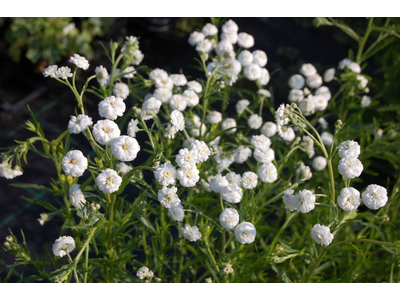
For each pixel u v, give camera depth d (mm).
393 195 553
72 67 953
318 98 638
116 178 440
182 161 456
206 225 507
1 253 745
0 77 945
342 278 586
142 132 882
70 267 434
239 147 551
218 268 513
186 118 557
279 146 637
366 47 1040
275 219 787
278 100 950
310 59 1041
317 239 460
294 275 619
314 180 691
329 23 673
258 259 533
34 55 926
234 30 648
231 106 933
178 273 582
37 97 927
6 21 958
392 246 440
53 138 887
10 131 884
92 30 969
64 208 537
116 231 500
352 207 453
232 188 500
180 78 597
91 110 924
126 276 534
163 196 471
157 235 542
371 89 947
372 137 811
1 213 792
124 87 562
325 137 657
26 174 834
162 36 1050
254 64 613
